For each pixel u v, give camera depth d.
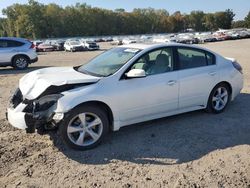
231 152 4.69
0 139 5.29
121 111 5.12
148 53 5.51
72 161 4.50
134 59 5.32
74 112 4.69
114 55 5.82
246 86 9.13
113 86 5.02
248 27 130.38
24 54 15.85
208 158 4.51
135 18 142.38
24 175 4.13
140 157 4.59
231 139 5.17
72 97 4.68
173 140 5.16
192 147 4.88
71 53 34.06
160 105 5.54
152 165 4.34
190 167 4.26
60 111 4.60
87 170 4.23
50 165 4.39
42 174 4.15
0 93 9.01
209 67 6.20
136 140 5.19
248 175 4.02
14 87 10.02
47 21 115.56
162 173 4.11
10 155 4.70
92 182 3.93
